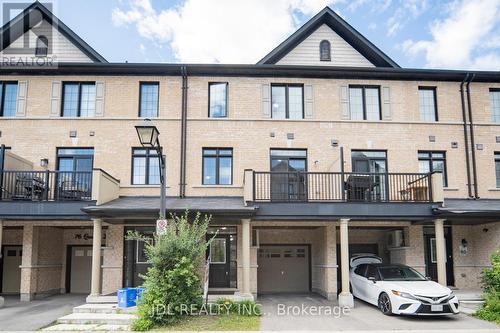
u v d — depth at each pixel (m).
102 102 14.58
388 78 15.27
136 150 14.57
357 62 15.98
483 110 15.41
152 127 8.88
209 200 13.40
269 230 15.88
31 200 12.02
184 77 14.76
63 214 11.91
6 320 9.87
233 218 12.16
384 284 10.68
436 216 12.30
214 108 14.93
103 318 9.73
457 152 15.07
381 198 14.44
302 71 14.84
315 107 14.93
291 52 15.89
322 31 16.14
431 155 15.09
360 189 13.37
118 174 14.25
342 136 14.81
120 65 14.45
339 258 15.70
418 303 9.66
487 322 9.48
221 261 14.05
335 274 13.45
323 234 14.07
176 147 14.41
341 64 15.95
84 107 14.74
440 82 15.45
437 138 15.10
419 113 15.21
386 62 15.59
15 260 15.33
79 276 15.37
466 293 12.91
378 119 15.16
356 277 12.60
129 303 10.72
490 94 15.73
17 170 12.56
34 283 13.25
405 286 10.27
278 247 16.19
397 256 14.87
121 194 14.10
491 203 13.84
